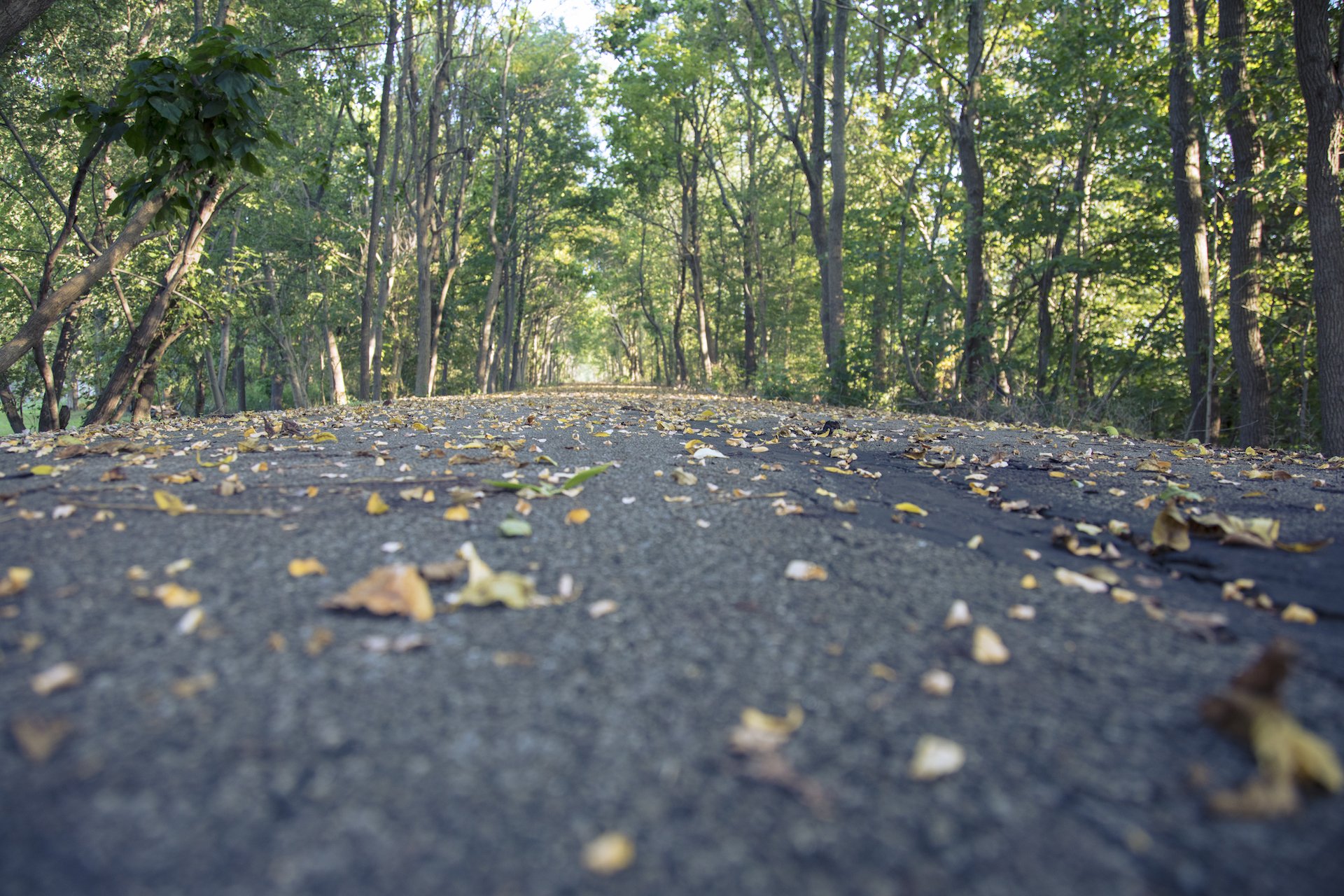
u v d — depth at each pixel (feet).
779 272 119.14
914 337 56.75
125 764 4.51
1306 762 4.39
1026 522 11.84
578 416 28.40
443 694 5.45
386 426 22.70
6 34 18.74
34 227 58.23
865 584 8.16
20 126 44.45
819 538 10.01
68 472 12.89
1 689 5.30
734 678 5.84
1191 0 45.55
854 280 75.20
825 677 5.89
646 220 118.52
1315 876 3.79
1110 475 16.61
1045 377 63.05
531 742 4.90
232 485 11.48
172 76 20.16
